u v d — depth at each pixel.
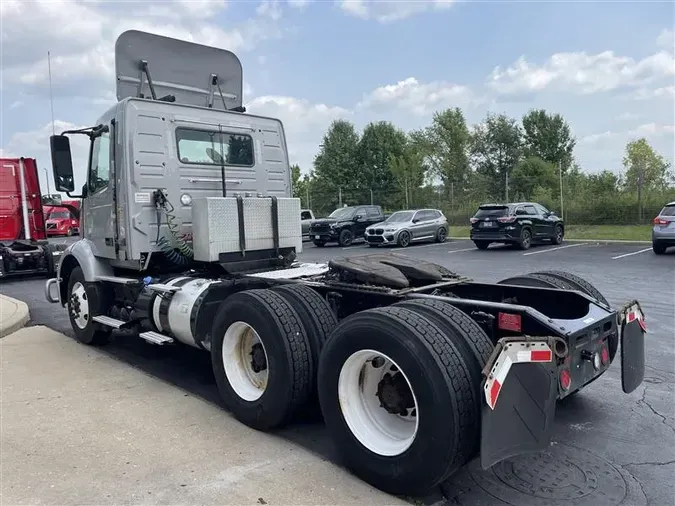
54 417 4.60
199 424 4.47
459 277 5.07
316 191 53.19
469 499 3.34
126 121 5.84
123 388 5.36
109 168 6.21
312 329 4.19
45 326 8.51
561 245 21.23
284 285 4.63
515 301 4.68
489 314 3.80
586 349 3.78
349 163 52.03
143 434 4.25
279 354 4.08
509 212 20.05
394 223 23.77
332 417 3.73
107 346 7.20
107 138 6.28
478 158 57.94
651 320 7.95
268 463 3.77
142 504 3.24
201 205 5.63
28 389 5.34
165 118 6.09
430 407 3.11
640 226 25.77
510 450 3.02
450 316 3.42
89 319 6.93
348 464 3.65
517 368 3.04
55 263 14.66
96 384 5.49
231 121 6.64
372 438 3.55
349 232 25.34
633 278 12.22
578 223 27.94
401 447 3.38
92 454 3.90
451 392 3.07
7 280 15.02
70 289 7.36
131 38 6.33
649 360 6.06
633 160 39.31
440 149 50.59
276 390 4.12
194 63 6.89
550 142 57.84
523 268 14.70
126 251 5.95
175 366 6.27
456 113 49.97
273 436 4.26
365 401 3.70
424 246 23.44
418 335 3.21
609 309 4.23
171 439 4.16
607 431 4.29
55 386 5.43
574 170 47.09
